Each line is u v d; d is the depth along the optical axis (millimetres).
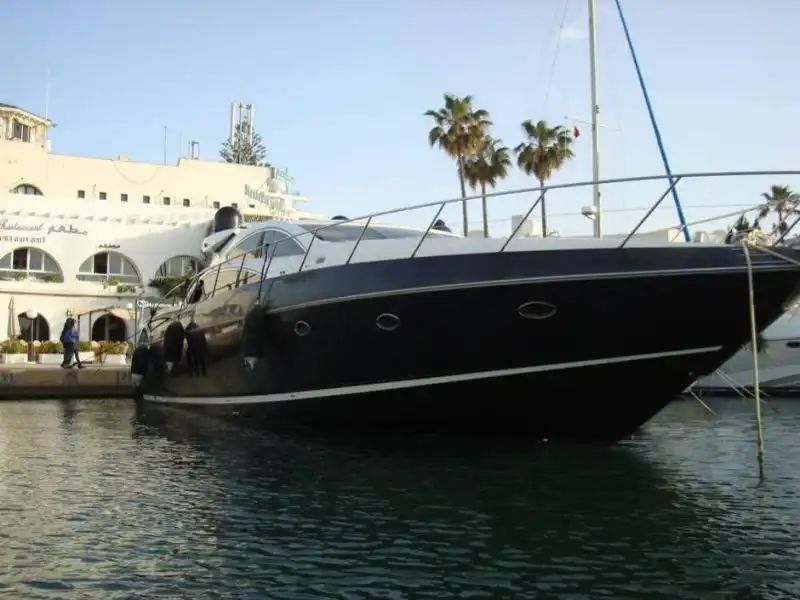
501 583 5602
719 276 8703
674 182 8977
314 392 10969
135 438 12398
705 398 21594
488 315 9344
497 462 9766
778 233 9016
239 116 72875
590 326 9148
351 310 10141
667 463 9891
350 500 7875
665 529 6898
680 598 5324
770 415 16953
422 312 9633
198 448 11242
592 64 21594
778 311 9008
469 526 6973
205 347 13836
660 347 9227
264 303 11523
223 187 50781
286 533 6742
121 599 5211
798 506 7730
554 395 9742
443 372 9859
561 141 33562
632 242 9109
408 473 9156
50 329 37062
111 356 27469
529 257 9195
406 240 10906
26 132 48094
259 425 12547
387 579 5664
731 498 8055
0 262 36844
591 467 9484
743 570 5852
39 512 7383
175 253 40094
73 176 45969
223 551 6246
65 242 37875
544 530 6859
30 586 5414
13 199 36906
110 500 7891
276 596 5328
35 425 14320
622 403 9844
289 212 52312
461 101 33719
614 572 5820
